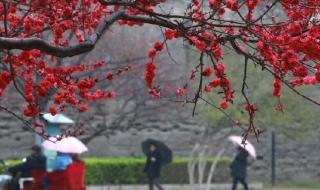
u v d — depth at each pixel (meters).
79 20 10.93
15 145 36.00
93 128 31.00
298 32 8.70
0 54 12.20
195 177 38.25
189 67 30.03
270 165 40.31
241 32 9.28
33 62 10.28
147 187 37.28
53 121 22.27
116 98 30.52
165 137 39.19
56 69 10.50
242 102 29.98
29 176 22.09
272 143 39.00
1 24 13.21
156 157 31.55
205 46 9.16
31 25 10.10
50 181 22.00
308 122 37.50
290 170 40.97
